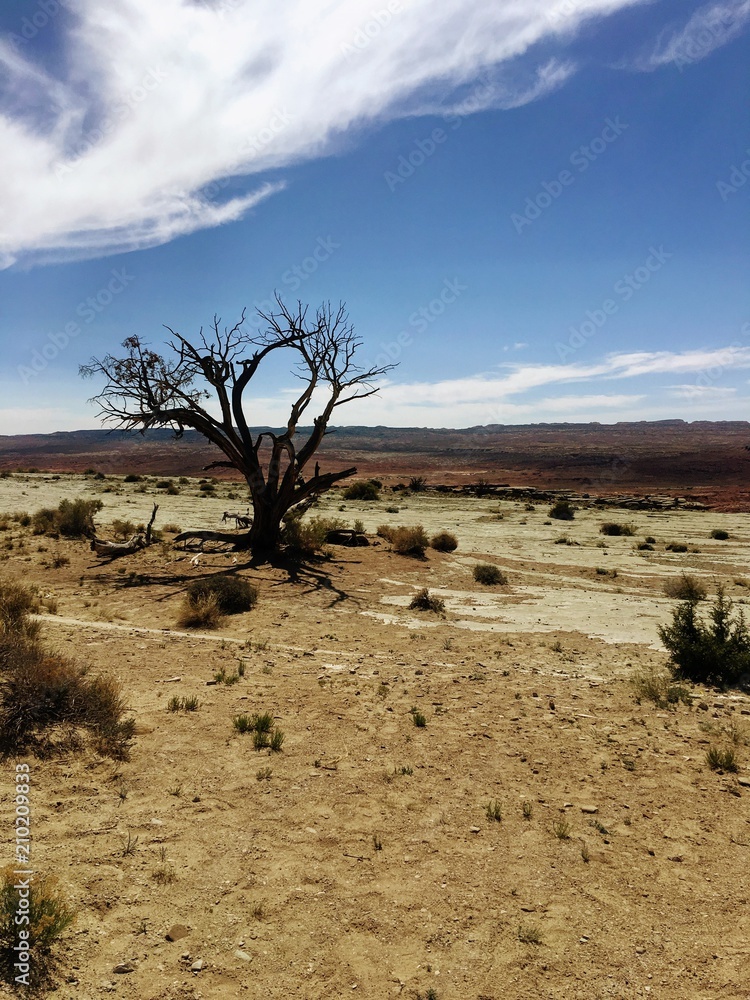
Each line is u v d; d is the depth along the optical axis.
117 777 5.00
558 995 3.12
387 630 12.08
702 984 3.24
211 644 9.91
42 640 8.55
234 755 5.71
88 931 3.29
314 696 7.62
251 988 3.03
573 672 9.52
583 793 5.44
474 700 7.87
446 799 5.20
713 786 5.64
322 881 3.95
